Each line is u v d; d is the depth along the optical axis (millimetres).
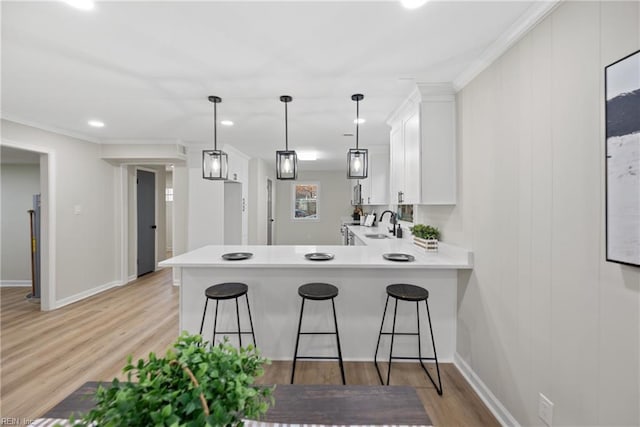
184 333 771
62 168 3797
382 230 4996
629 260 985
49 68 2039
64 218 3828
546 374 1397
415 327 2465
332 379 2213
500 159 1767
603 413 1108
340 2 1387
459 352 2361
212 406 614
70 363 2418
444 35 1655
